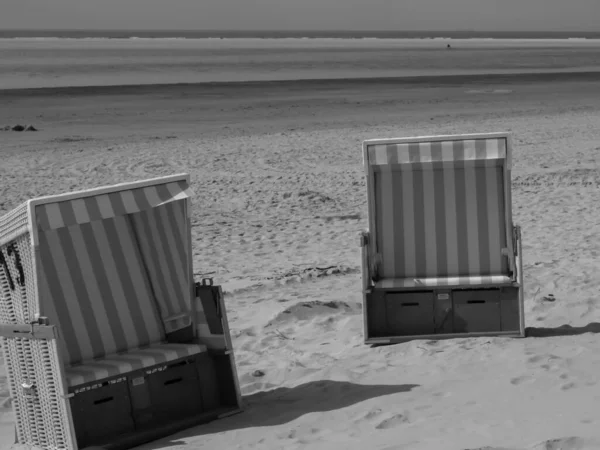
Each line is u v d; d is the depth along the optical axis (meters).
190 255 5.30
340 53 95.25
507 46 142.75
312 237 11.75
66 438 4.54
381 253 6.88
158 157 19.61
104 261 5.27
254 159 19.33
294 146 21.25
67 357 4.94
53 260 5.03
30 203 4.39
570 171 16.19
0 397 5.75
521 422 4.29
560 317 7.14
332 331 7.22
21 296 4.64
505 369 5.57
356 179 16.58
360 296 8.32
